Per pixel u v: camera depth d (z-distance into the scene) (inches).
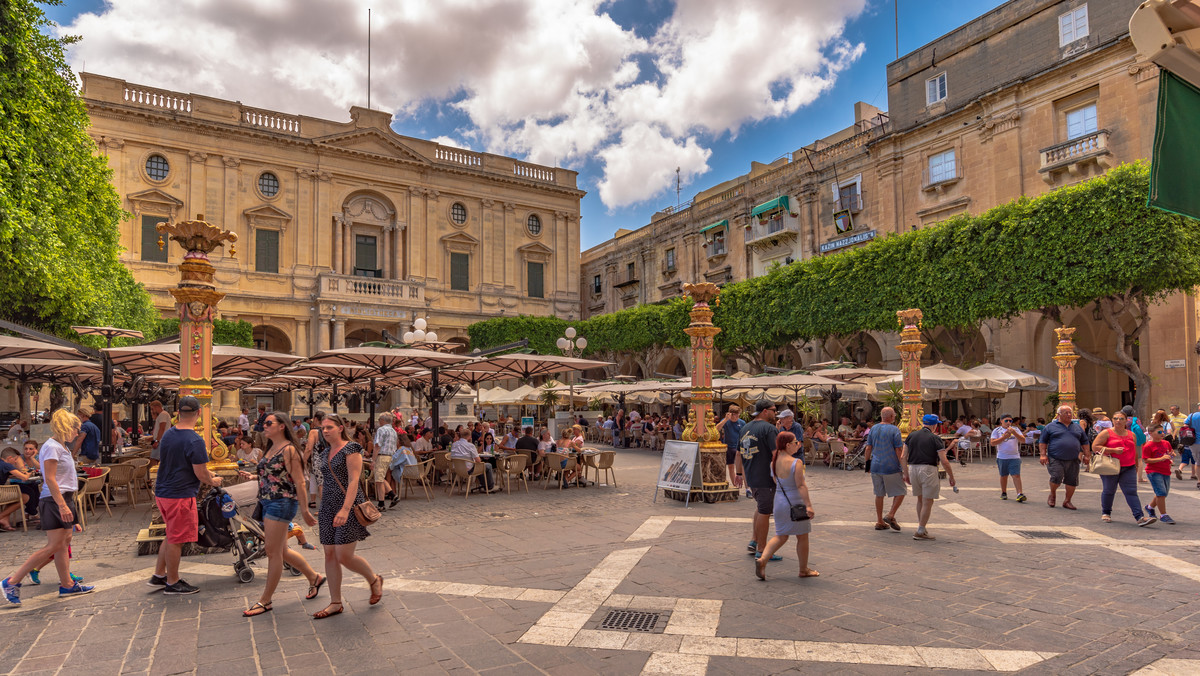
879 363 1289.4
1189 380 793.6
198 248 343.3
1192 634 195.6
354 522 220.4
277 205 1595.7
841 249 1274.6
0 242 493.0
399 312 1657.2
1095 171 904.3
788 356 1363.2
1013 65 1022.4
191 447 249.1
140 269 1418.6
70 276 639.8
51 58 595.5
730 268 1549.0
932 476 331.9
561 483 557.9
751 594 239.5
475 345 1732.3
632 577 264.7
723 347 1239.5
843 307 1029.8
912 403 583.5
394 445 466.3
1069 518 389.7
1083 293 761.0
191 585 250.2
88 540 353.7
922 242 928.9
